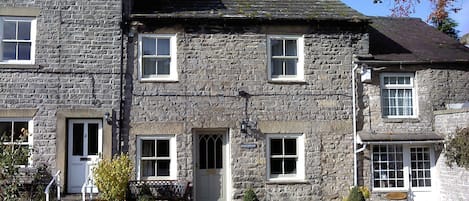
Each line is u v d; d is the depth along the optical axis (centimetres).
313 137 1505
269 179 1482
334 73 1531
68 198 1332
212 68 1480
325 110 1517
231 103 1479
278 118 1494
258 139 1481
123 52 1445
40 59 1405
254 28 1509
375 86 1559
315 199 1488
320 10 1568
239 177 1464
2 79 1388
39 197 1320
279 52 1530
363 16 1548
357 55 1543
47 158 1384
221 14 1487
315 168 1498
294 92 1508
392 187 1552
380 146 1560
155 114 1445
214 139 1498
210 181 1477
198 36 1484
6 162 1062
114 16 1447
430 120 1562
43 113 1396
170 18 1453
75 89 1413
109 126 1412
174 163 1445
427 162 1577
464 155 1391
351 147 1518
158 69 1475
